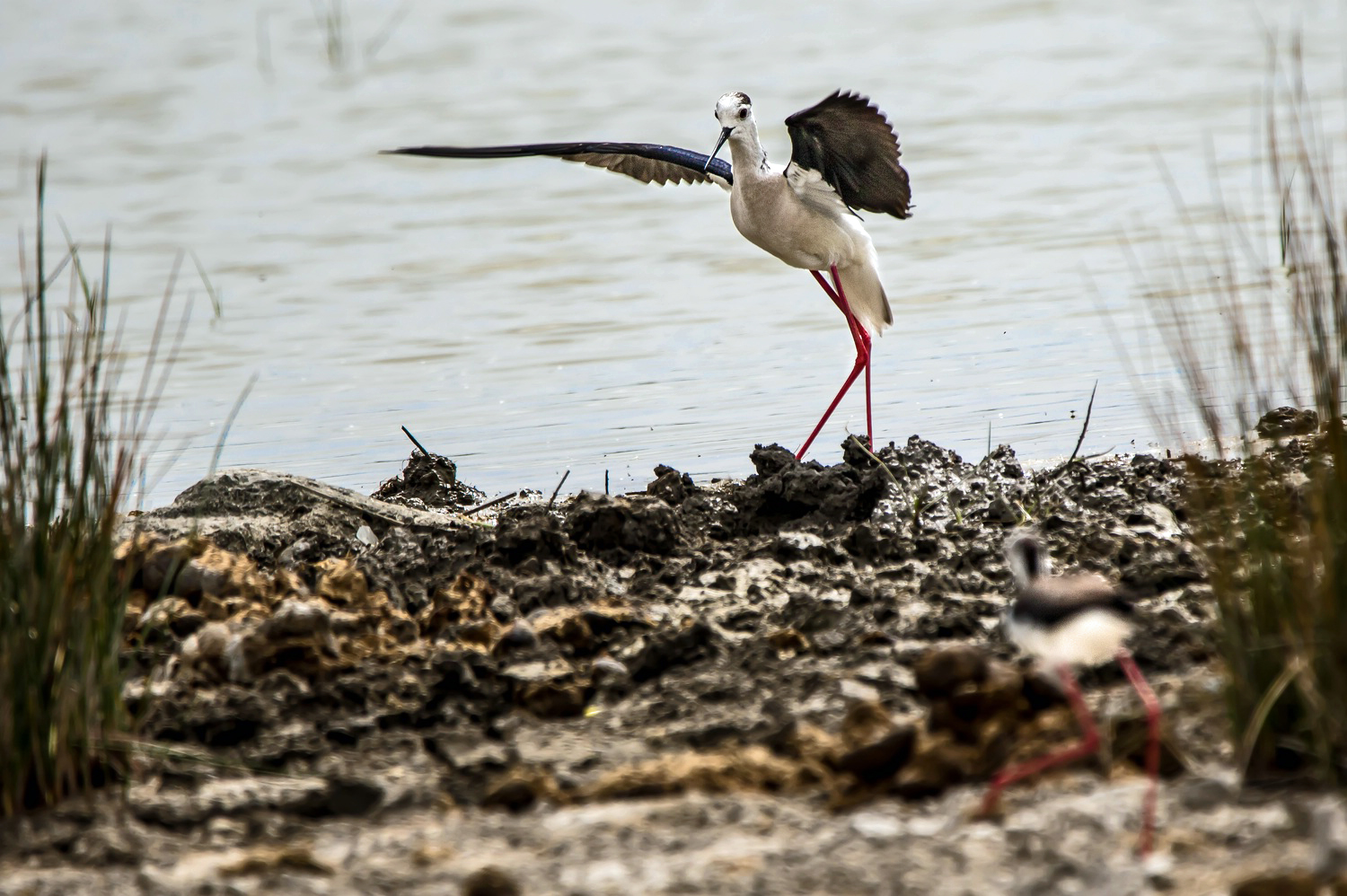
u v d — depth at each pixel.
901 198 13.72
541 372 18.09
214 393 17.70
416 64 40.03
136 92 38.00
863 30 40.97
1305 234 8.43
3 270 23.30
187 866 6.65
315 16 46.97
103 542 7.84
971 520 11.33
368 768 7.71
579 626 9.27
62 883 6.46
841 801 6.70
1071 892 5.60
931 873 5.88
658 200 26.89
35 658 7.39
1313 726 6.39
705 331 19.48
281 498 12.12
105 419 8.23
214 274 23.08
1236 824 6.03
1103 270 20.36
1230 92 31.33
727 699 8.14
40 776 7.37
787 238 14.69
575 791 7.18
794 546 10.63
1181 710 7.19
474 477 14.56
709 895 5.84
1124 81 33.34
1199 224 22.06
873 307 15.19
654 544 11.05
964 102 32.50
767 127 30.66
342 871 6.45
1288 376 8.23
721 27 42.53
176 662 9.10
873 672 8.20
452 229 25.41
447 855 6.46
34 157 31.48
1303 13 38.66
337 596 10.00
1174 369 15.50
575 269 22.77
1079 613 6.52
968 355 17.55
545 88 36.16
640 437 15.50
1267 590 6.89
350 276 22.78
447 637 9.41
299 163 30.53
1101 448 13.69
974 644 8.73
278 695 8.41
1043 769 6.77
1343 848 5.55
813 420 15.73
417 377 18.09
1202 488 8.23
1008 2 43.12
